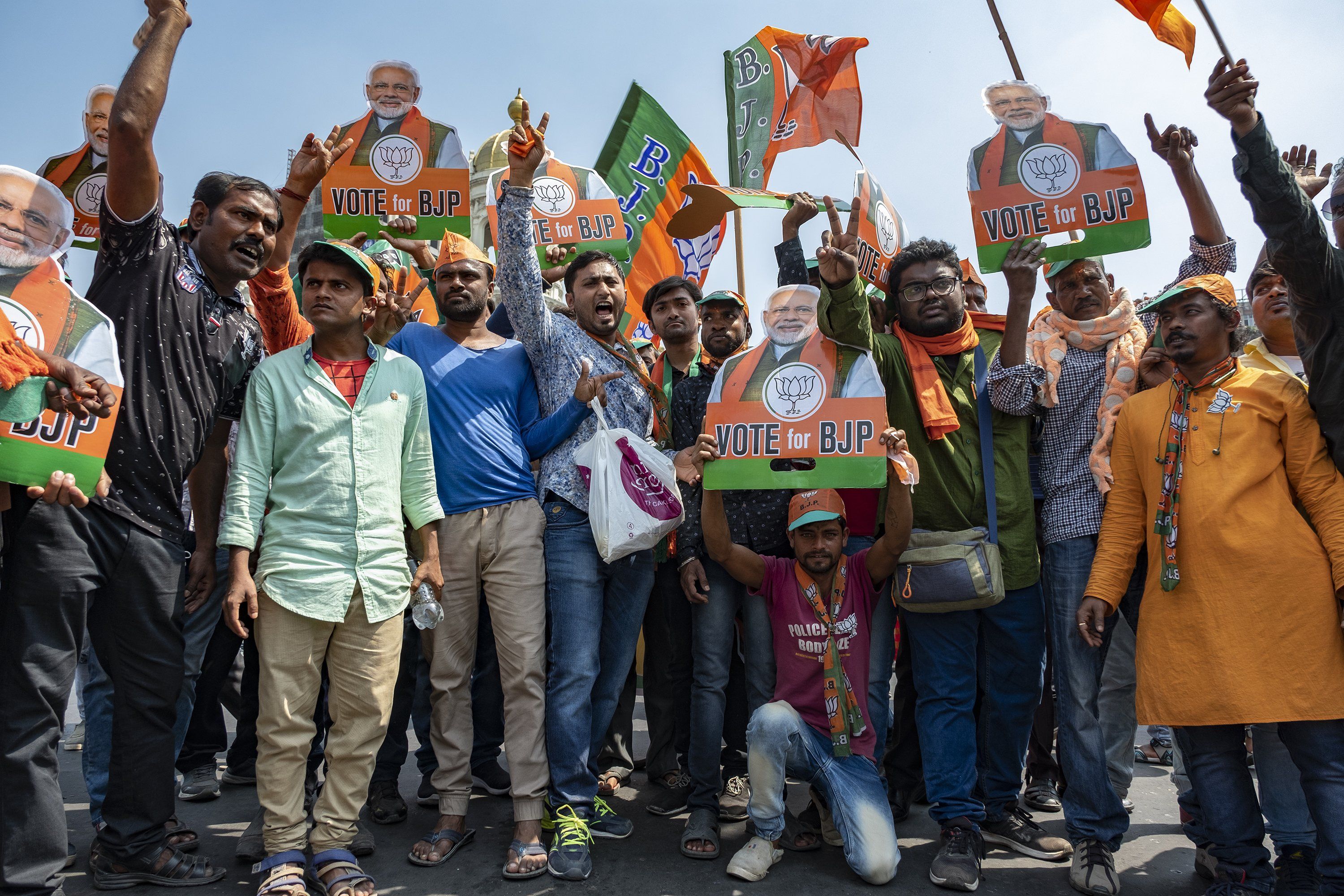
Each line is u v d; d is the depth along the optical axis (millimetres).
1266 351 3648
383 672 2986
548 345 3688
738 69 6027
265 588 2869
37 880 2576
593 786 3350
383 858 3271
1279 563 2791
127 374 2820
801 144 5180
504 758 4977
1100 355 3605
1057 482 3527
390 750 3719
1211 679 2807
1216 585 2857
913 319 3521
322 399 3027
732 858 3270
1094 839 3137
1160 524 3014
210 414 3055
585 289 3752
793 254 3742
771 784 3209
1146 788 4453
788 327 3375
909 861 3387
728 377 3377
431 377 3521
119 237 2877
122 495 2812
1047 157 3391
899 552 3354
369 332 4078
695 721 3549
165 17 2830
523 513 3432
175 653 2971
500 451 3465
